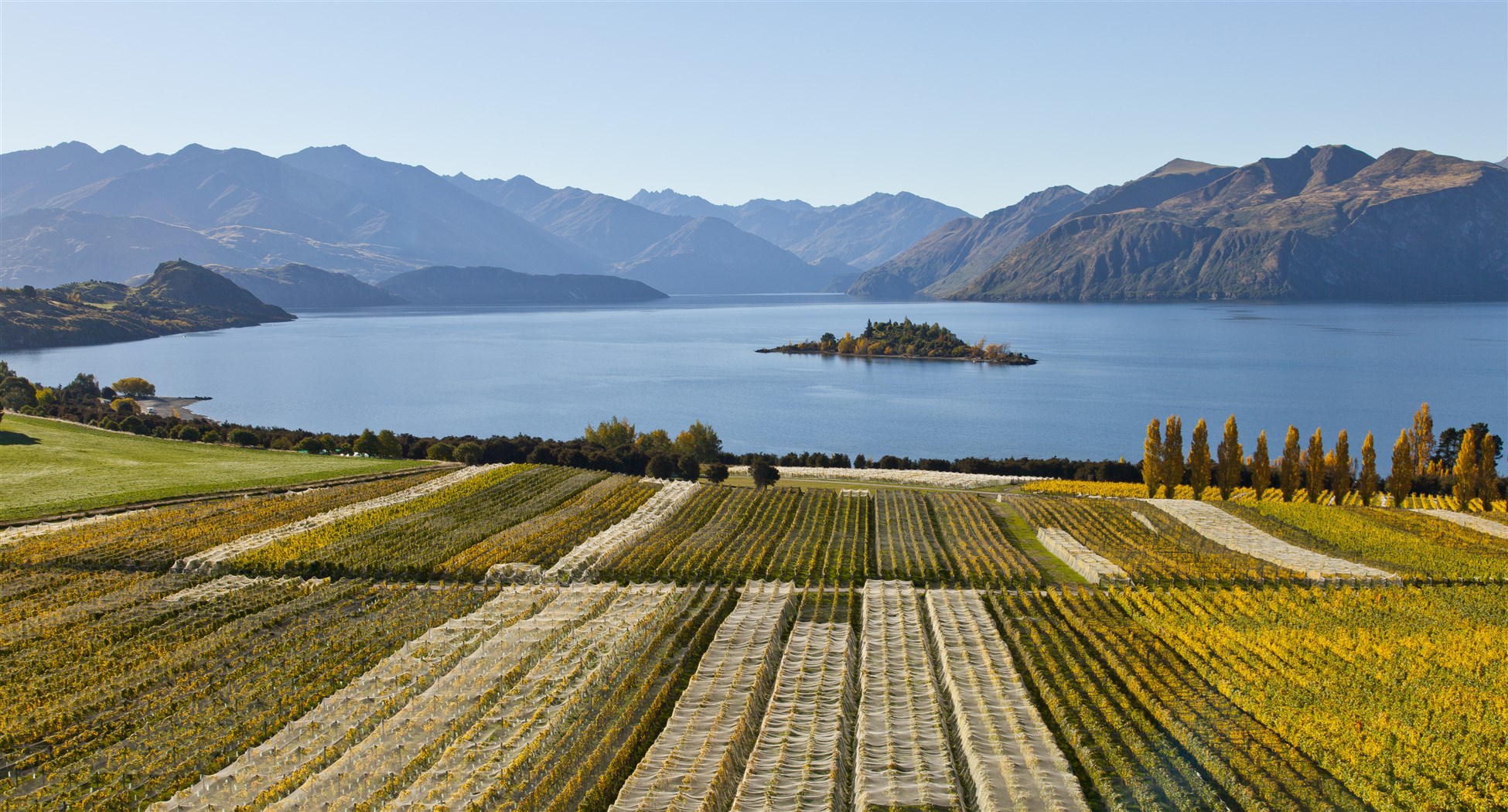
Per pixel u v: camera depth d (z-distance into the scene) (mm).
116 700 54281
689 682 57812
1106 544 94312
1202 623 68000
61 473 108812
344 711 52875
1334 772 46125
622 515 102938
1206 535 98562
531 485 114000
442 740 49375
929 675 58250
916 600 76438
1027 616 72062
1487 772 46031
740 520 103062
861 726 51500
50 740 49594
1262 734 49750
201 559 80188
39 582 73562
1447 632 65750
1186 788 44969
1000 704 54094
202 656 60781
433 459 134625
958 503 116750
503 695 55156
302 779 45469
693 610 72688
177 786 44781
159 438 138000
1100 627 67500
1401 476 118438
